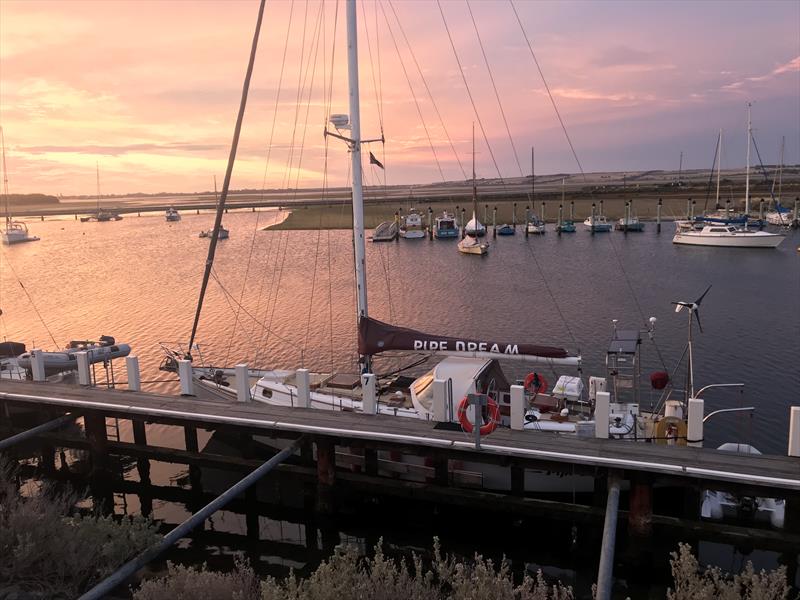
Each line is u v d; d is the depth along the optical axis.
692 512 12.41
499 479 14.30
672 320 36.59
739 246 72.38
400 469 15.11
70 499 14.66
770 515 13.33
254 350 32.59
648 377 26.14
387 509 15.36
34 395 17.44
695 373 26.56
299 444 14.52
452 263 65.88
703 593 8.45
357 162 16.44
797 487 11.00
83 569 10.20
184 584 9.36
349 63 16.05
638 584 12.33
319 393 17.05
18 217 189.38
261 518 15.42
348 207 169.00
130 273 62.62
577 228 100.56
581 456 12.30
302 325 38.06
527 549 13.73
